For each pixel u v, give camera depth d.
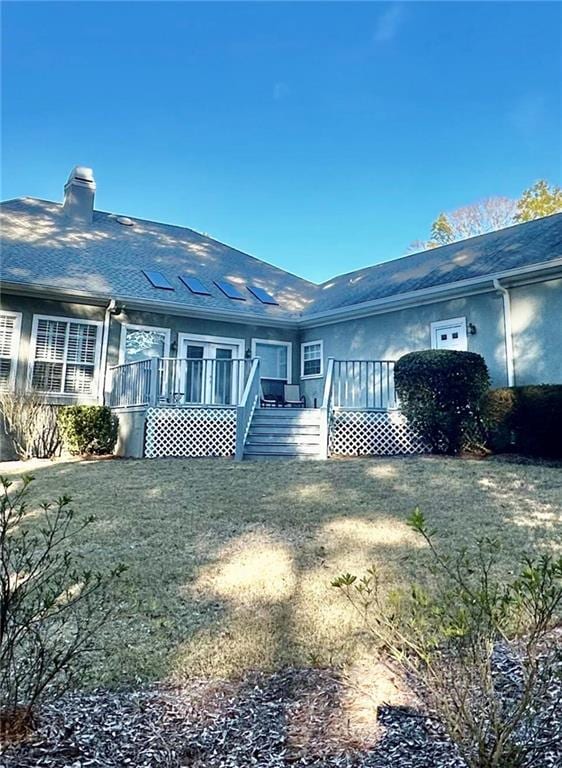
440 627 2.58
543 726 2.21
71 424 10.62
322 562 4.48
